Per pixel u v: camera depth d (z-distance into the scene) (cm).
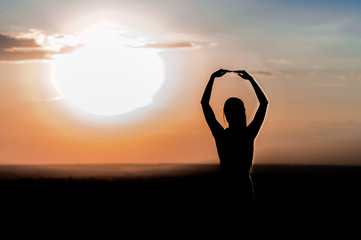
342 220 1755
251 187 604
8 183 6009
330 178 8331
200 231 1429
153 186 5188
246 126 620
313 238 1306
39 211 2120
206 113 621
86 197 3180
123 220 1752
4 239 1295
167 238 1305
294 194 3497
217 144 616
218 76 635
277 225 1581
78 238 1316
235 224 590
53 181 6888
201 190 4153
